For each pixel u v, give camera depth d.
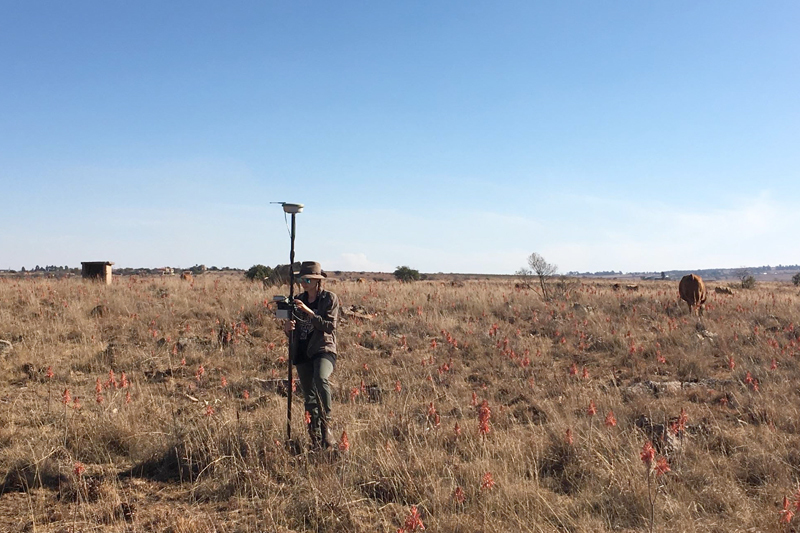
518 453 5.64
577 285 22.89
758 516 4.43
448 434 6.32
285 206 6.27
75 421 6.56
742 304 17.06
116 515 4.67
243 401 7.84
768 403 7.17
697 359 10.27
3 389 7.98
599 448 5.73
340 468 5.38
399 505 4.86
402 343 11.41
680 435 6.03
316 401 6.02
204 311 13.62
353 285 20.58
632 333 12.60
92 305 13.56
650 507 4.59
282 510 4.70
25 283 17.59
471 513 4.59
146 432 6.39
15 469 5.29
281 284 19.75
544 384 8.77
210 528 4.42
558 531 4.32
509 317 14.88
